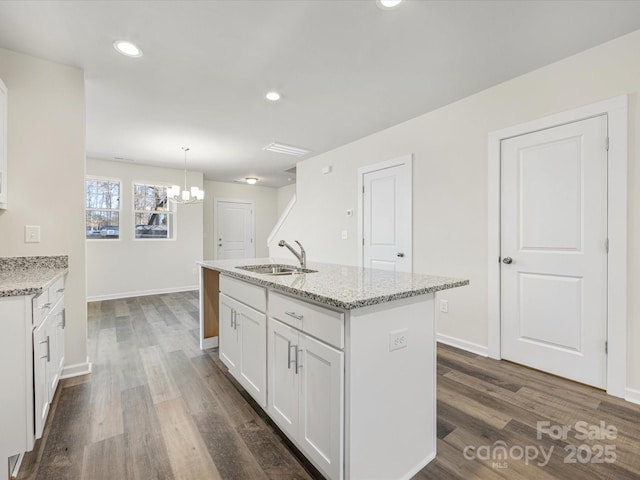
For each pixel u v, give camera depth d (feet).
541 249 7.83
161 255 18.94
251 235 25.59
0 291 4.52
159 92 9.04
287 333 5.06
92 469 4.68
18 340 4.69
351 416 3.92
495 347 8.69
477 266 9.12
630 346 6.49
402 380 4.53
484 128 8.93
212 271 9.87
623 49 6.54
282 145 14.11
